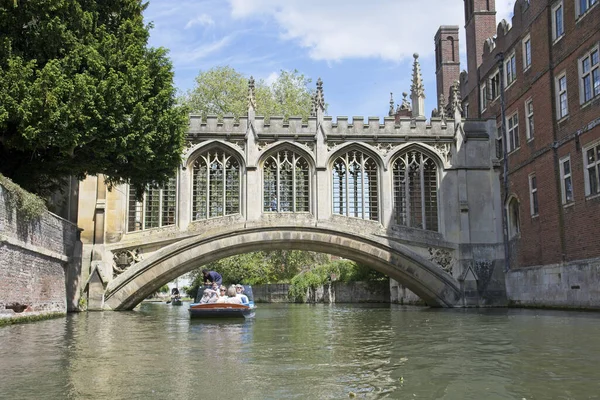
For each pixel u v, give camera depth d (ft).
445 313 73.87
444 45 126.00
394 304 131.95
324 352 32.48
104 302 81.97
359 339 40.22
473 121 92.27
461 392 20.85
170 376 24.23
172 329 49.93
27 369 26.12
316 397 20.10
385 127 90.12
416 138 90.43
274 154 88.99
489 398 19.83
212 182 88.33
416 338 40.52
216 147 87.66
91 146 61.36
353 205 89.66
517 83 88.28
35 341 37.88
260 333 45.85
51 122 55.16
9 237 50.52
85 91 56.54
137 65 63.10
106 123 59.88
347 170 89.04
